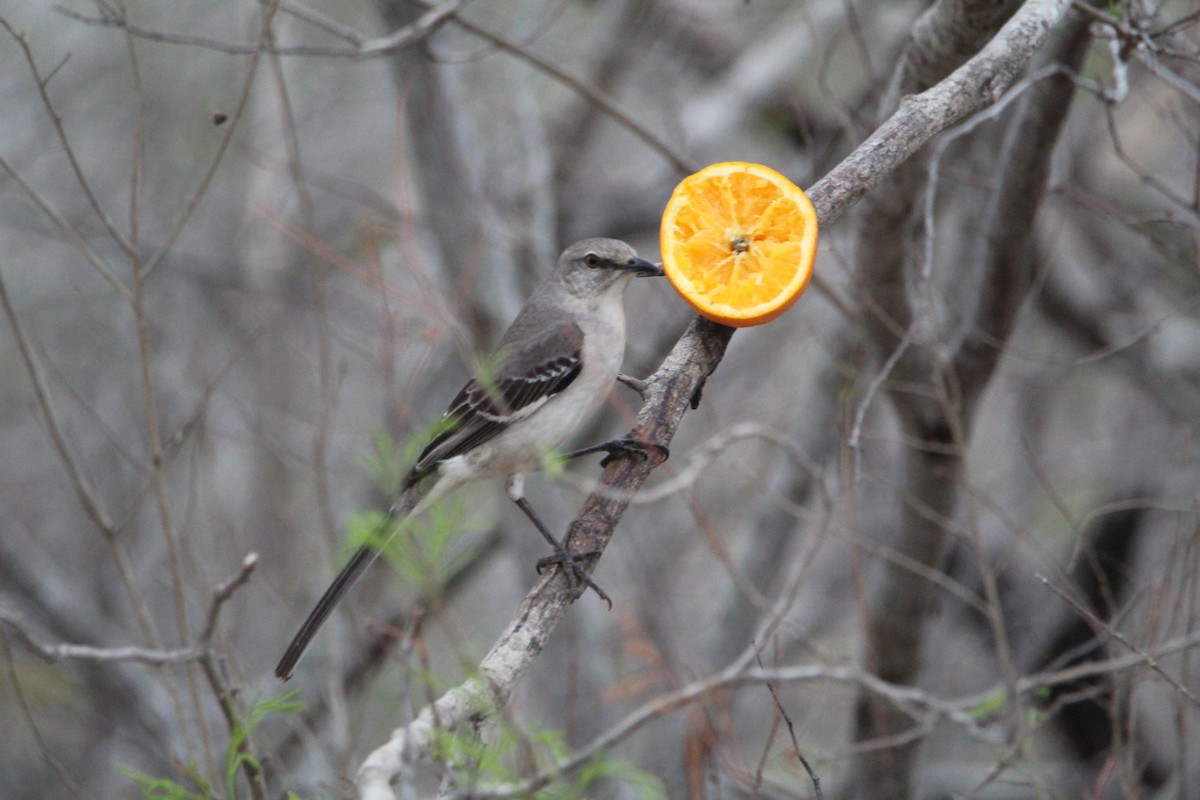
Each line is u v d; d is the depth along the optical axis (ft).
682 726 41.60
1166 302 49.98
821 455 43.65
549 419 29.91
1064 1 24.43
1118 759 30.89
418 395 46.88
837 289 42.01
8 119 58.85
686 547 49.14
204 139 59.93
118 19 33.12
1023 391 51.90
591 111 57.41
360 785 15.88
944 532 35.96
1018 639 46.14
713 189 23.84
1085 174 50.06
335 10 63.46
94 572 53.83
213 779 28.96
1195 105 33.58
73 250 57.88
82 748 48.93
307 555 49.34
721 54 60.03
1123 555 45.65
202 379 52.54
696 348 24.53
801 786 40.96
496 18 59.52
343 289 58.85
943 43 27.89
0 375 59.98
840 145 42.24
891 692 31.37
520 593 46.91
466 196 46.29
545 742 17.16
